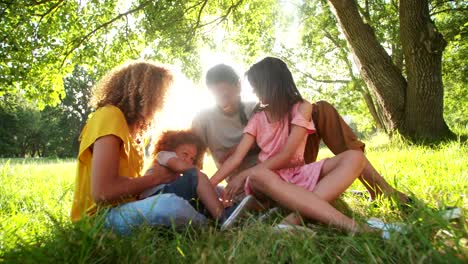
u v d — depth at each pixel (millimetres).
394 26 18594
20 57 10703
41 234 2465
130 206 2510
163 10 12008
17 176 6855
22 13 10062
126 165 2730
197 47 13062
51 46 11227
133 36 12352
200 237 2312
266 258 1922
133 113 2842
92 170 2549
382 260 1851
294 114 3166
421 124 10242
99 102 2881
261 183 2641
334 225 2355
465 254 1701
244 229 2264
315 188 2672
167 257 2035
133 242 2070
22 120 49844
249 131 3297
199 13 12719
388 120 10820
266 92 3178
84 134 2754
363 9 18484
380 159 6359
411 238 1946
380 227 2287
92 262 1896
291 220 2475
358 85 22281
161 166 2992
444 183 3680
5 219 2947
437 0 16797
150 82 2854
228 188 3021
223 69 3617
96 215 2350
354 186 4086
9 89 11055
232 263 1872
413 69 10297
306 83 24062
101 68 12297
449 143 8484
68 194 4777
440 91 10266
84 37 11555
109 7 12000
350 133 3482
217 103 3695
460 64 20312
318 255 1862
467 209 2496
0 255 2020
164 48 12609
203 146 3625
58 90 11977
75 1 11422
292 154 3012
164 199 2484
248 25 14641
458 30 16734
